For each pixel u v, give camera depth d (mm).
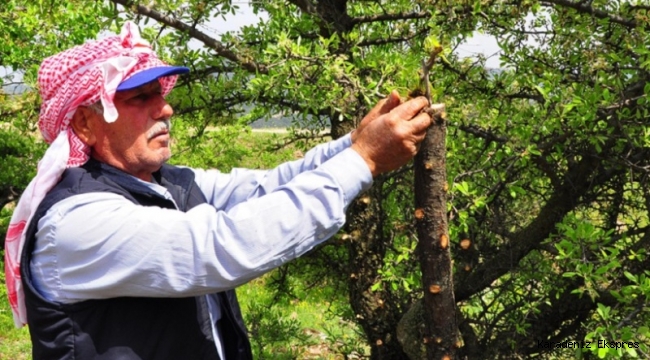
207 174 2053
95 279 1532
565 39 3195
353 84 2963
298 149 4516
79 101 1632
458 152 3365
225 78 3660
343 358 4438
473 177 3428
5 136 6676
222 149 5004
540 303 3453
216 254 1479
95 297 1558
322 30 3654
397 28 3586
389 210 3850
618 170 3373
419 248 2014
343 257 4234
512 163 3035
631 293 2777
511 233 3547
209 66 3643
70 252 1534
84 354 1568
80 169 1652
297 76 3086
